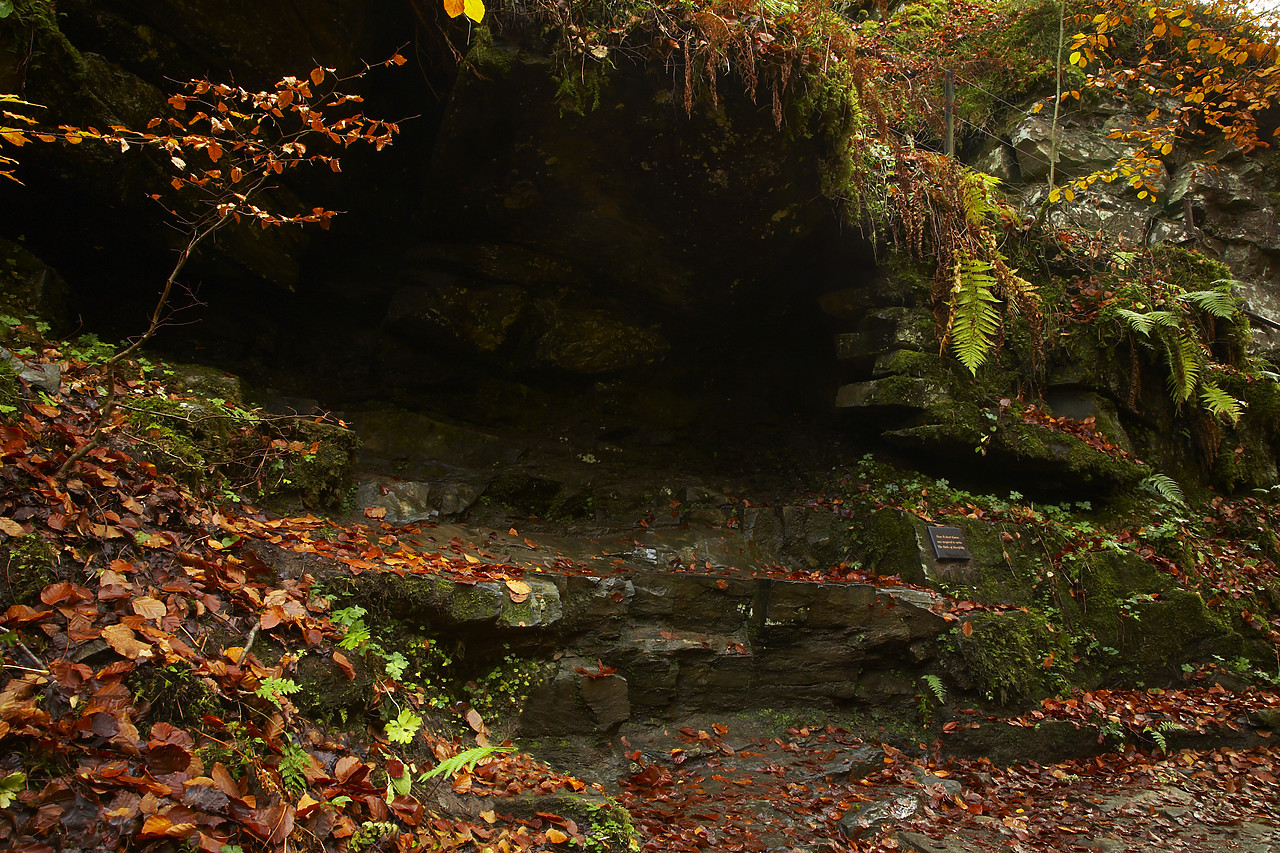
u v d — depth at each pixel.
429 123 6.65
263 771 2.63
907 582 5.86
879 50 8.56
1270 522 7.53
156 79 4.93
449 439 6.40
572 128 5.62
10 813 2.10
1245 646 6.14
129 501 3.25
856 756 4.61
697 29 5.18
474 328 6.71
